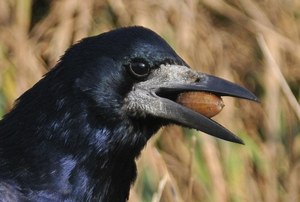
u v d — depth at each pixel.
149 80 8.66
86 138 8.52
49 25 13.18
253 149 13.35
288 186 13.54
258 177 13.38
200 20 13.74
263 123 13.74
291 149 13.70
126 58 8.55
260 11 14.20
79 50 8.57
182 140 13.01
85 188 8.55
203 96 8.75
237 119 13.56
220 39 13.80
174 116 8.70
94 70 8.52
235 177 13.03
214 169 12.82
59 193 8.48
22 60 12.84
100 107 8.52
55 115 8.49
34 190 8.42
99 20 13.12
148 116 8.66
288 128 13.77
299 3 14.57
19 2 13.14
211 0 13.99
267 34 13.99
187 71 8.76
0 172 8.41
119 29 8.70
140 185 12.23
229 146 13.14
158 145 12.98
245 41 14.00
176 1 13.34
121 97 8.57
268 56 12.23
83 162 8.53
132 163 8.81
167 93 8.70
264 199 13.28
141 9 13.20
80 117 8.50
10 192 8.34
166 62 8.68
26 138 8.50
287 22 14.31
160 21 13.16
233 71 13.81
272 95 13.75
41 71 12.86
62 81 8.51
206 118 8.73
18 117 8.56
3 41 12.95
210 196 12.72
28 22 13.14
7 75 12.66
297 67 14.02
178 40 13.13
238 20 14.04
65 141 8.48
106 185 8.66
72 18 13.12
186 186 12.63
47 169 8.46
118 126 8.60
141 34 8.65
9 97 12.50
